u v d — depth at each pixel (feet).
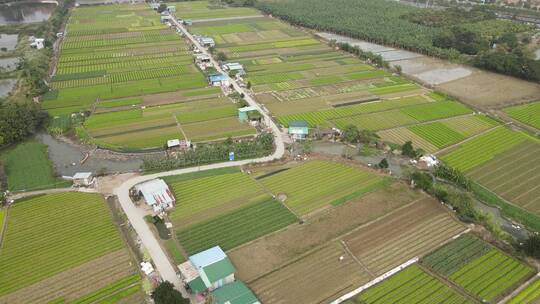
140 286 215.10
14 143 361.10
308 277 221.66
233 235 250.78
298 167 320.50
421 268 228.22
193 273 214.07
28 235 250.37
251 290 210.59
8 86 488.85
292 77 504.02
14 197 284.82
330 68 536.42
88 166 322.75
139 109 417.28
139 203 275.39
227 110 415.23
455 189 294.46
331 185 298.76
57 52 588.50
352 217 265.75
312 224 259.80
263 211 271.69
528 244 233.76
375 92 463.01
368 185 297.94
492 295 211.20
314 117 399.85
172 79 495.41
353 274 223.71
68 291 212.84
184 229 255.09
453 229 256.52
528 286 216.74
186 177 306.55
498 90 476.54
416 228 256.73
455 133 376.48
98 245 243.40
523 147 355.15
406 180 302.66
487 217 254.68
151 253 235.40
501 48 588.91
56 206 275.39
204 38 628.28
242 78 498.28
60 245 242.99
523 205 282.15
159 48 611.06
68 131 376.48
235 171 315.17
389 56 590.55
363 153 338.95
